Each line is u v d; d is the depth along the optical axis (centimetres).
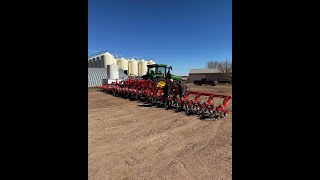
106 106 1123
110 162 395
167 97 1024
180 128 648
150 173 350
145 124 705
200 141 518
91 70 3031
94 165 382
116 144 499
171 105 1026
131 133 595
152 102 1189
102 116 850
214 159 402
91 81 3025
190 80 5347
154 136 564
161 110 975
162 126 675
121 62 4247
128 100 1363
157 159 409
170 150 457
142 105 1138
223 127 650
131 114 888
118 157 420
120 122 738
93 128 655
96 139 538
